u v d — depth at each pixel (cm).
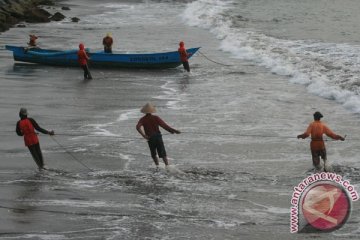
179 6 16325
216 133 5059
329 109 5878
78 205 3522
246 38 10288
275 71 7731
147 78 7531
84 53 7394
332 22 12588
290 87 6881
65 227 3206
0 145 4691
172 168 4200
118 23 12706
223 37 10556
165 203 3575
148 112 4219
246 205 3547
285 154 4512
